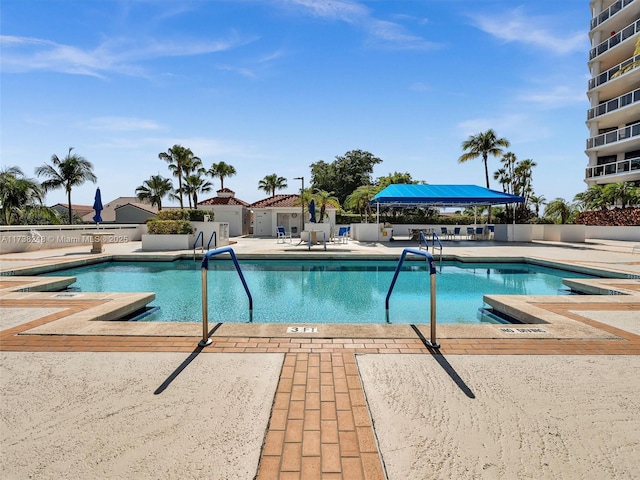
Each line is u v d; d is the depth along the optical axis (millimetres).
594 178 25656
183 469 1818
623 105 23281
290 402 2480
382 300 7184
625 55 25094
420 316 6051
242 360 3207
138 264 11641
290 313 6207
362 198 28359
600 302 5449
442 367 3080
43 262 10125
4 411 2348
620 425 2219
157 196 38281
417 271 10648
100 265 11328
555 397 2568
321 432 2139
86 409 2375
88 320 4336
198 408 2396
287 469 1823
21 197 21344
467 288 8406
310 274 10086
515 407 2430
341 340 3727
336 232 27312
